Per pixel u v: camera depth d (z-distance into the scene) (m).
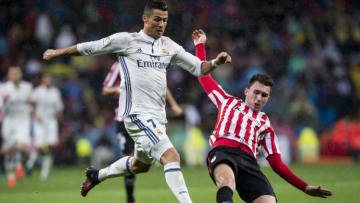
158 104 22.62
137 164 24.36
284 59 86.25
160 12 22.36
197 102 74.12
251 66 82.88
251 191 20.91
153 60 22.53
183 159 68.44
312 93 81.25
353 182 40.88
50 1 83.00
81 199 33.06
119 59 22.73
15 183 45.62
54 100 54.00
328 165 64.06
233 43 86.19
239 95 77.12
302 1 93.12
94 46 22.17
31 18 80.06
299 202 29.45
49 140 52.69
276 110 75.25
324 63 87.75
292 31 90.75
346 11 97.44
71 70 75.69
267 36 88.62
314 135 71.19
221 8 89.19
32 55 77.75
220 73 78.50
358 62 90.25
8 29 80.19
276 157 21.83
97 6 83.06
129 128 22.47
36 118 51.06
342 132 72.56
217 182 20.16
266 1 91.62
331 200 30.03
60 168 63.56
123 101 22.53
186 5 86.19
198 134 67.31
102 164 65.62
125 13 83.50
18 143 49.56
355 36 95.06
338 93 82.56
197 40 24.42
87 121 70.38
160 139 21.55
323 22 94.00
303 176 47.31
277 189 36.41
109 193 36.59
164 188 40.06
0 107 49.22
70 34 79.94
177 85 74.81
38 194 36.31
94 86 74.88
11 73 50.09
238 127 22.05
